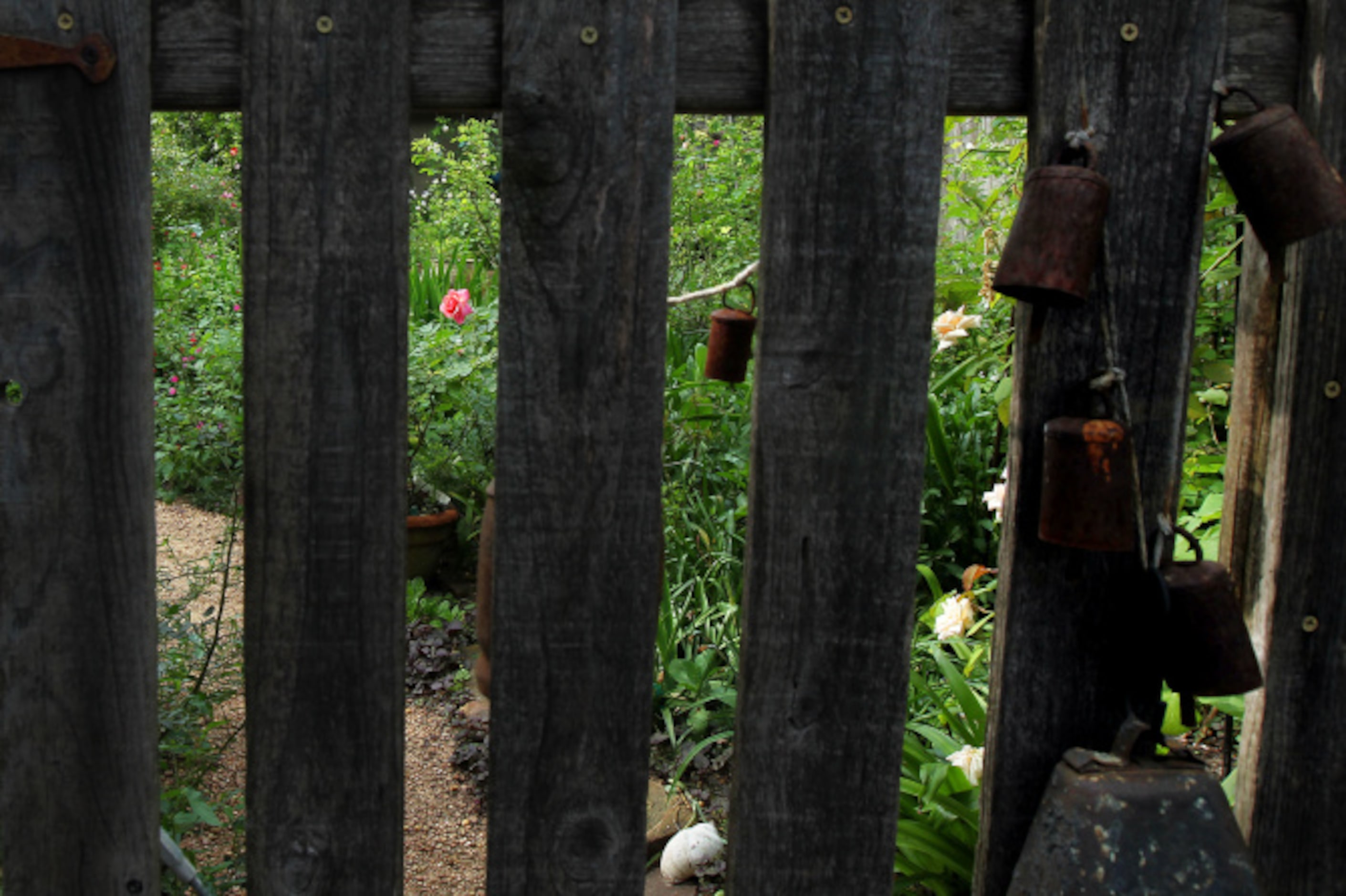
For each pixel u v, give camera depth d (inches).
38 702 63.3
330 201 60.1
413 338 202.4
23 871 64.6
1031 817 66.6
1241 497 70.3
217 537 195.2
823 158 60.6
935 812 94.8
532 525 62.9
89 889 65.1
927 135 60.7
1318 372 64.1
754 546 63.4
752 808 65.4
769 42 60.3
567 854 65.6
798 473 62.7
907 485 62.9
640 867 65.8
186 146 432.5
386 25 59.1
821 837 65.6
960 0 61.4
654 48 59.7
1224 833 59.6
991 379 160.1
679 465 178.4
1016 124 157.2
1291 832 67.7
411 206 347.9
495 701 64.3
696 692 138.1
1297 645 66.2
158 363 246.5
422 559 183.0
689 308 229.3
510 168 60.2
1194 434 118.9
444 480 187.3
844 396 62.2
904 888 95.3
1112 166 61.4
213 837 107.8
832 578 63.4
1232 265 105.7
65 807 64.2
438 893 109.6
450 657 158.2
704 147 259.4
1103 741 65.9
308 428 61.7
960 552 158.9
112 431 62.0
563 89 59.8
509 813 65.2
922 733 104.2
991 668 67.7
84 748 63.9
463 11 59.9
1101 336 63.0
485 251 294.0
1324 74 61.3
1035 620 65.1
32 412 61.4
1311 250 63.1
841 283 61.5
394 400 61.7
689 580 157.0
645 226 60.8
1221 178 101.2
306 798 64.5
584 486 62.7
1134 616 64.6
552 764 64.9
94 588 62.9
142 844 65.0
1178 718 102.1
